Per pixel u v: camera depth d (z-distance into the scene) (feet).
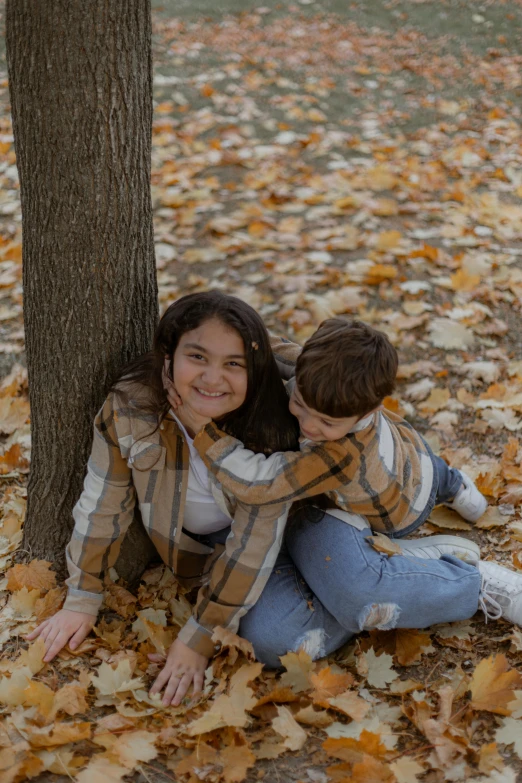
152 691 6.43
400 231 14.17
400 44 23.21
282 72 21.27
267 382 6.45
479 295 12.37
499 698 6.24
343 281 12.83
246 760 5.74
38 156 6.44
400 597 6.71
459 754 5.90
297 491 6.38
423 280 12.78
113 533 7.06
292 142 17.76
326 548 6.88
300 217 14.88
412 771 5.66
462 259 13.12
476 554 7.57
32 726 5.94
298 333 11.85
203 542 7.74
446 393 10.59
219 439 6.43
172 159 16.97
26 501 8.73
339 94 20.27
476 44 23.34
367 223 14.42
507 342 11.60
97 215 6.65
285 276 13.07
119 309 7.12
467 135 18.31
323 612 6.95
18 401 10.65
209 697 6.44
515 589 7.15
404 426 7.67
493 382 10.87
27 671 6.46
